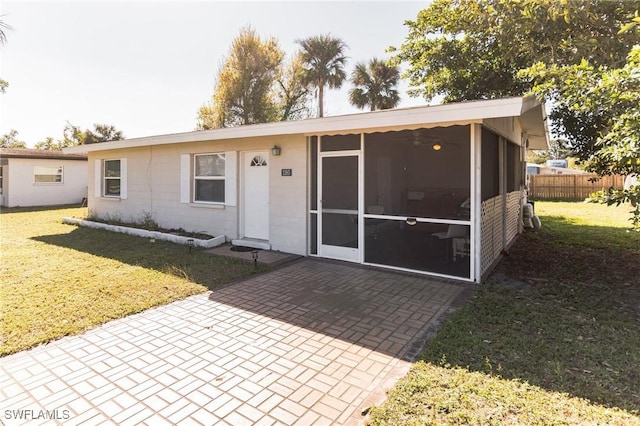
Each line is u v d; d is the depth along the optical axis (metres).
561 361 3.04
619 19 4.70
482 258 5.47
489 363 2.98
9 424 2.33
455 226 5.46
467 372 2.86
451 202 5.47
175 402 2.56
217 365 3.08
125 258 6.88
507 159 7.66
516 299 4.56
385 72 19.78
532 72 4.42
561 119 7.34
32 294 4.80
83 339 3.58
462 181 5.37
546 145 12.63
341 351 3.32
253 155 8.16
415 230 5.82
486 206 5.72
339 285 5.26
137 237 9.18
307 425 2.32
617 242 8.39
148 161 10.27
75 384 2.79
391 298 4.69
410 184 5.83
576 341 3.40
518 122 8.24
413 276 5.67
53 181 18.19
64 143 35.00
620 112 3.52
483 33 7.79
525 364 2.98
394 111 5.23
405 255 5.95
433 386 2.66
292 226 7.30
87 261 6.66
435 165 5.59
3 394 2.67
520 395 2.54
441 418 2.31
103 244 8.27
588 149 7.09
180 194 9.45
